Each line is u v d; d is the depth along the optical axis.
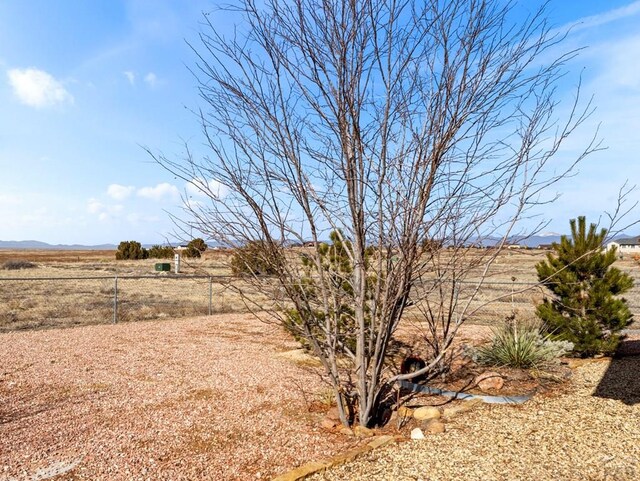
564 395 5.21
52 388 5.58
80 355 7.39
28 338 8.88
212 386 5.69
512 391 5.24
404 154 3.69
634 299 15.91
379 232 3.69
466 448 3.72
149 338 9.03
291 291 3.86
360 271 4.07
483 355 6.26
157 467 3.48
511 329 6.98
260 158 3.84
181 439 4.02
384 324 3.94
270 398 5.20
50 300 15.73
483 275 3.94
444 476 3.23
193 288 21.34
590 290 7.33
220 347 8.19
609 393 5.27
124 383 5.80
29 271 28.41
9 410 4.78
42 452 3.74
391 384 5.45
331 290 4.12
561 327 7.39
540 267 7.90
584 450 3.65
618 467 3.34
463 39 3.64
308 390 5.51
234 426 4.33
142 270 30.39
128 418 4.55
